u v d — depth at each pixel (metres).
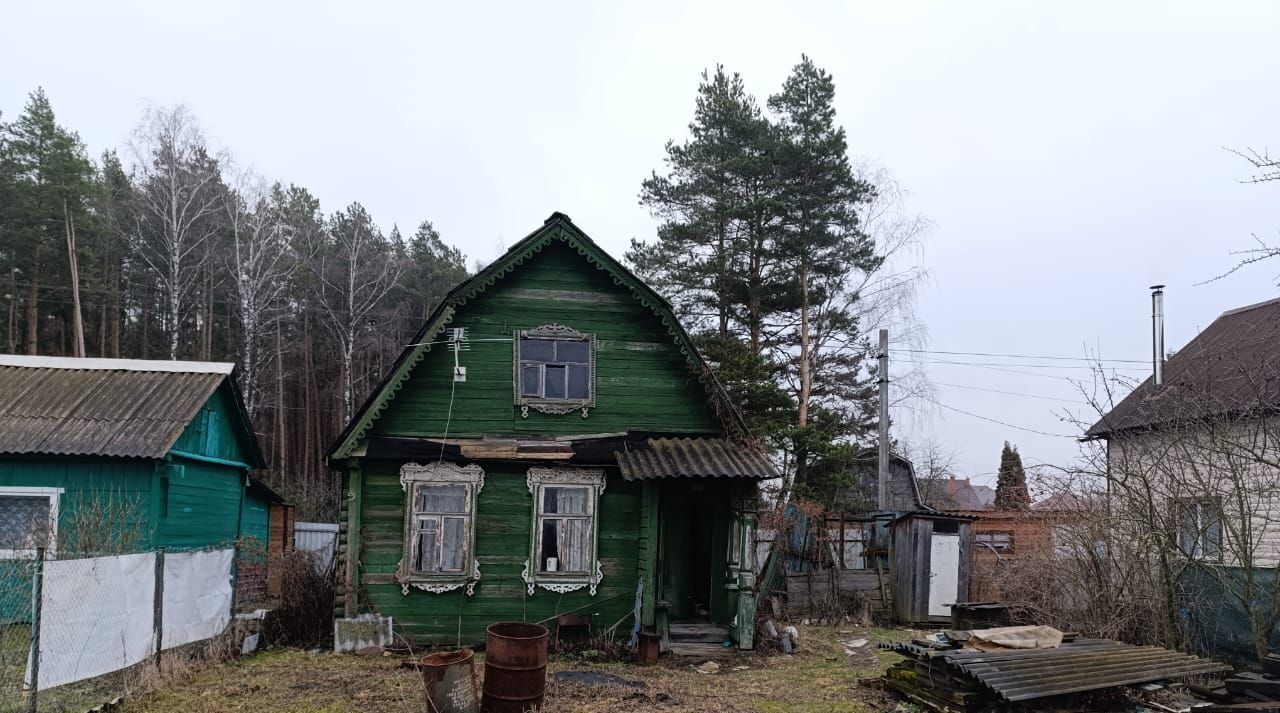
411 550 12.88
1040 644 10.18
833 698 10.16
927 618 17.89
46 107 32.91
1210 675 10.34
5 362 15.95
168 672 9.90
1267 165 9.54
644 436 13.80
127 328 38.00
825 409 26.17
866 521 19.83
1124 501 12.52
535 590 13.13
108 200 34.25
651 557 13.01
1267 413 12.38
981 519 19.86
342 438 12.82
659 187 27.23
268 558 16.92
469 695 8.09
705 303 26.59
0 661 8.23
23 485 13.70
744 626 13.12
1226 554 12.95
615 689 10.20
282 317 35.72
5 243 30.98
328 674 10.70
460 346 13.45
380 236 43.84
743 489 13.52
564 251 14.00
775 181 25.50
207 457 16.75
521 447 13.32
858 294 26.28
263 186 35.69
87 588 8.32
